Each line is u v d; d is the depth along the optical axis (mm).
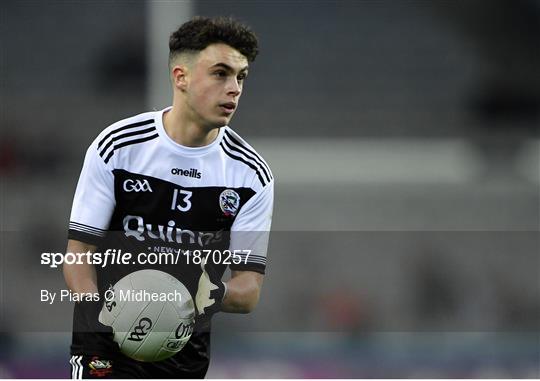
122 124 15773
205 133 15609
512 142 72750
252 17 80812
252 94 76938
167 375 16562
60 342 32969
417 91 79000
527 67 77750
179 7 62312
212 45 15047
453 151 73688
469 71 79625
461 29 80500
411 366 34625
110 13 79938
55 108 72875
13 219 58062
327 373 34281
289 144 73250
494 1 78562
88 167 15688
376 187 65812
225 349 35031
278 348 35062
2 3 78812
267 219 16609
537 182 67438
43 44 78562
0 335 32906
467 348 35219
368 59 80062
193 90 15227
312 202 63125
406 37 81438
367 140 74750
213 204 15992
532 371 34250
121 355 16219
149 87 61750
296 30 80562
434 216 63406
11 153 66312
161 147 15695
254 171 16312
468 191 65062
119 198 15766
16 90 75375
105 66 76312
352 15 81750
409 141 75250
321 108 76562
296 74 78812
